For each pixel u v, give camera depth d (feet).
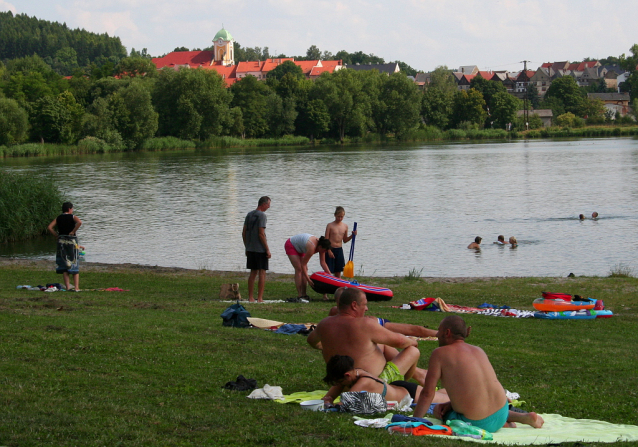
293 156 288.51
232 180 175.11
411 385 23.04
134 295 49.73
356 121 427.74
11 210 93.25
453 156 273.13
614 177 169.99
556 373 28.94
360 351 22.84
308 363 28.43
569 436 19.80
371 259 75.46
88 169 215.10
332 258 50.88
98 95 416.05
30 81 407.85
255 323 35.94
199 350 29.76
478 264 72.43
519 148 334.03
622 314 45.16
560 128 510.99
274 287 56.44
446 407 21.04
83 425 19.06
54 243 91.25
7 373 24.48
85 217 109.50
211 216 110.01
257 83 419.95
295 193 143.43
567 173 184.34
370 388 22.13
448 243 85.05
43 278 58.54
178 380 25.00
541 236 89.40
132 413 20.53
